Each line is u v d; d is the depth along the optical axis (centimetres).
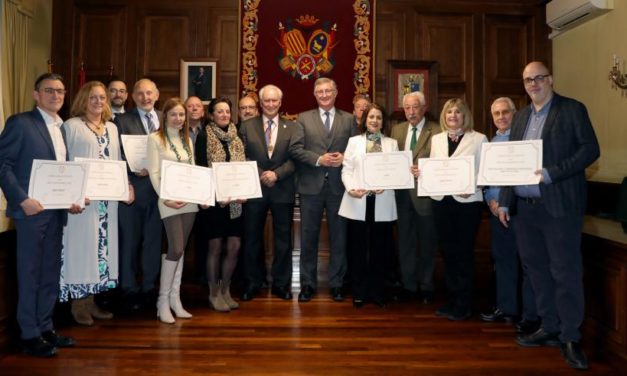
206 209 346
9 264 272
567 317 260
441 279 467
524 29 536
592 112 464
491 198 322
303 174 383
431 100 522
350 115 394
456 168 317
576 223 261
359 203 354
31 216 258
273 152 377
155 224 356
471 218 330
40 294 271
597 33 455
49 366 249
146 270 359
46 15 505
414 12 530
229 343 286
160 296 327
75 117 307
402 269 393
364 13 523
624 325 247
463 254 334
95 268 298
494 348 283
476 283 464
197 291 418
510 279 336
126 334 300
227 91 527
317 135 379
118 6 522
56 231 274
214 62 519
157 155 317
